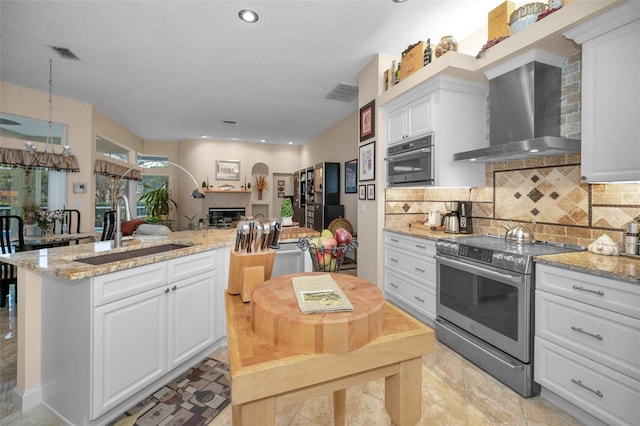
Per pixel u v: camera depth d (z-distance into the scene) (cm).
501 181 284
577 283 165
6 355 231
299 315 72
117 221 222
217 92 466
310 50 338
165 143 834
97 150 576
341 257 113
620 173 170
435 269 272
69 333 162
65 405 166
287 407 180
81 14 274
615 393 149
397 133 334
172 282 199
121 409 172
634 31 164
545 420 168
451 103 284
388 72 343
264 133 741
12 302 339
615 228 199
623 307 145
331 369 69
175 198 843
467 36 308
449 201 341
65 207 489
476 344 221
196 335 219
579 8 180
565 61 231
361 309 76
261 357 67
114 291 163
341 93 469
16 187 436
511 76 241
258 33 304
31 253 195
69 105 490
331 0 255
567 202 228
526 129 230
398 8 266
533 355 188
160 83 430
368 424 167
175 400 184
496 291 208
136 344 175
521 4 257
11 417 169
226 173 837
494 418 170
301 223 796
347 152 591
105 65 375
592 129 183
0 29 298
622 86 169
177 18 280
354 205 565
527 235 236
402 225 363
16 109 434
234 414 92
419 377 83
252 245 105
